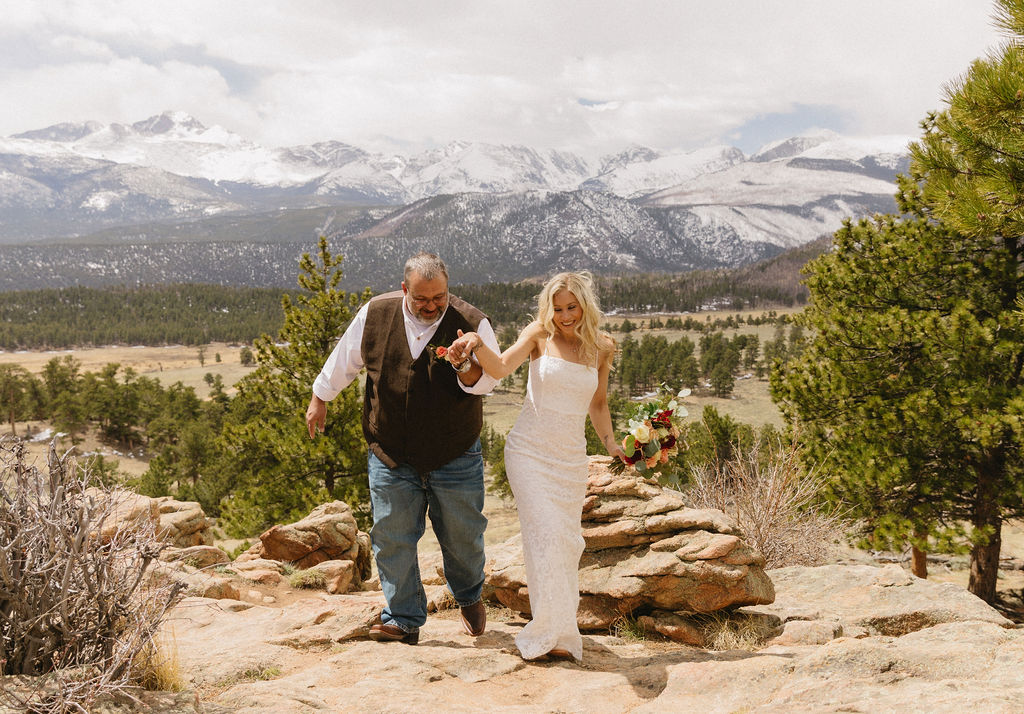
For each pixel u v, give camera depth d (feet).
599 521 17.99
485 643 14.47
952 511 43.73
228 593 18.81
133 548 10.83
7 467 10.19
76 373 401.08
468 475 14.02
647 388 503.20
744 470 26.84
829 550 27.53
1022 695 8.84
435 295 12.94
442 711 10.48
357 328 13.74
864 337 43.19
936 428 40.34
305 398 61.93
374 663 12.88
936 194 30.32
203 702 10.42
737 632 15.80
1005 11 26.35
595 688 11.83
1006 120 26.68
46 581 9.72
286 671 12.86
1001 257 42.19
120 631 10.50
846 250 47.21
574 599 13.91
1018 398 37.32
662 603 16.06
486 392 13.34
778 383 47.03
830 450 43.29
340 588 22.77
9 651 9.67
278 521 58.34
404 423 13.46
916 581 18.93
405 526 13.94
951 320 40.86
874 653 11.26
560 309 13.88
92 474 10.76
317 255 62.44
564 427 13.97
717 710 10.61
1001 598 51.88
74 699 8.90
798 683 10.78
